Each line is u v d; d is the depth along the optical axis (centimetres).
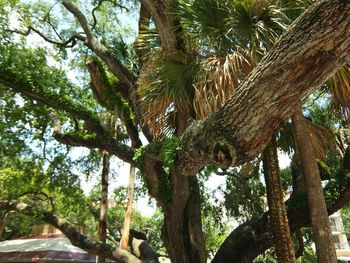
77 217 1416
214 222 1296
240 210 1175
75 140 750
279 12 420
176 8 499
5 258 1013
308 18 196
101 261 851
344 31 182
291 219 686
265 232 711
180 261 668
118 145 736
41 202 1308
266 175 445
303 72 204
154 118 517
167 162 378
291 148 662
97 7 986
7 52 824
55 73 935
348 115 490
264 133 250
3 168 1080
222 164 281
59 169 1089
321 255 420
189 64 485
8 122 941
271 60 220
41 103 873
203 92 416
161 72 493
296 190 725
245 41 446
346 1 177
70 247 1040
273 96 224
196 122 330
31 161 1059
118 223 1614
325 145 626
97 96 816
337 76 423
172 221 678
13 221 1630
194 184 729
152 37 570
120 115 777
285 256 413
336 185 698
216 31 462
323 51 192
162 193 659
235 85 409
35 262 978
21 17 959
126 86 784
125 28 1055
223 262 713
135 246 870
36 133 993
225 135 270
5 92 890
